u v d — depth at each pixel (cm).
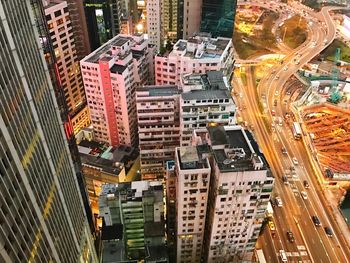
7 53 5638
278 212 15850
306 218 15650
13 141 5734
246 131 11300
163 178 16762
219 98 13362
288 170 18250
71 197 9106
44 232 6900
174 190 12694
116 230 11956
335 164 18588
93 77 15725
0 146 5275
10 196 5556
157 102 14562
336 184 17150
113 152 16650
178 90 14988
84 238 10088
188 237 11731
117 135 17462
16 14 6219
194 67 16062
